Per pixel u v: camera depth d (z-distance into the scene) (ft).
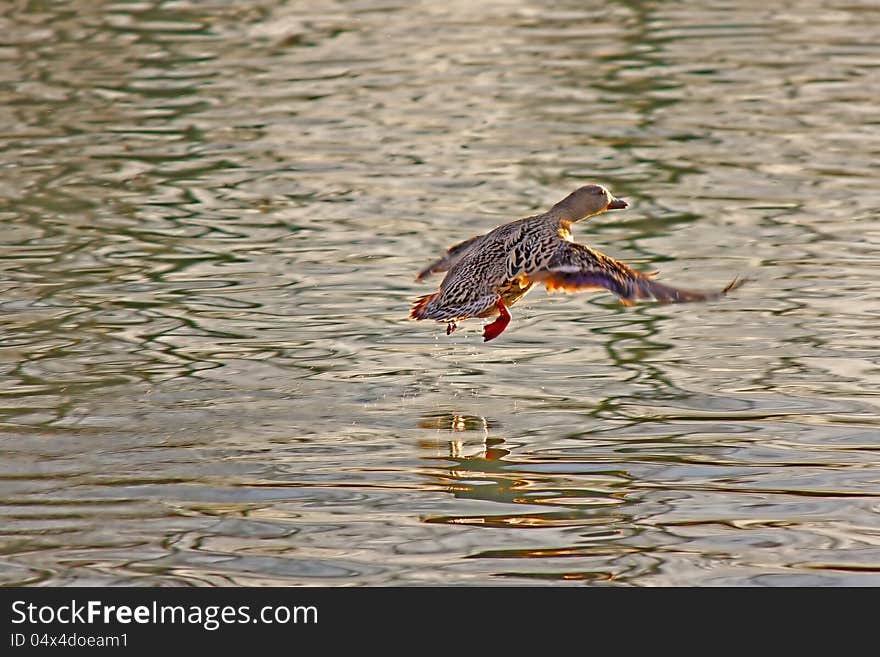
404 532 31.55
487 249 36.14
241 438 37.01
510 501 33.12
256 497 33.45
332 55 82.28
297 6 94.99
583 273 33.04
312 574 29.73
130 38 86.12
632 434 37.09
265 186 60.03
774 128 66.59
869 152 62.85
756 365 41.83
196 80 76.95
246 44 84.94
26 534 31.45
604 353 43.39
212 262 51.29
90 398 39.58
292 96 73.67
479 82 75.82
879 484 33.63
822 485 33.63
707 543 30.86
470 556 30.37
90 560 30.30
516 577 29.50
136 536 31.42
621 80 75.51
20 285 48.70
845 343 43.19
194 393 40.01
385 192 58.75
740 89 73.31
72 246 52.75
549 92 73.61
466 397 39.91
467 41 84.99
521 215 55.21
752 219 54.85
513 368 42.24
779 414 38.14
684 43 83.15
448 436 37.11
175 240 53.57
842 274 49.11
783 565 29.81
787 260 50.52
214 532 31.63
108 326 45.21
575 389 40.45
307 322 45.83
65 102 72.74
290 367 42.01
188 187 59.98
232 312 46.65
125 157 63.98
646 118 68.64
